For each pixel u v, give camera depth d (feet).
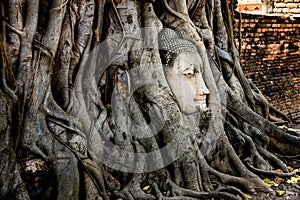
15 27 16.49
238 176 21.22
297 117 39.63
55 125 17.07
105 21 20.06
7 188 15.20
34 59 17.01
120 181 18.71
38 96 16.87
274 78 37.88
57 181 16.26
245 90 27.35
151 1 20.72
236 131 23.06
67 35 18.34
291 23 38.06
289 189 20.99
